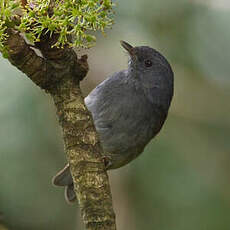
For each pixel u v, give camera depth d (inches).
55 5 203.0
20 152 451.2
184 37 522.9
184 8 521.0
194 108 518.6
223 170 475.8
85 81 509.7
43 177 458.9
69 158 215.6
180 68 526.3
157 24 514.0
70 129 215.6
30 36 203.8
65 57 214.1
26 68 214.4
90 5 199.3
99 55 511.5
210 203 445.1
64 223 469.1
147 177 454.6
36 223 463.2
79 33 204.8
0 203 455.2
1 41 206.4
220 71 543.8
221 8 543.8
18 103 450.3
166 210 444.1
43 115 454.6
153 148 463.8
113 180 462.0
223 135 504.1
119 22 507.5
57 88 217.6
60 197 467.8
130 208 452.1
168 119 494.3
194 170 458.9
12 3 197.6
